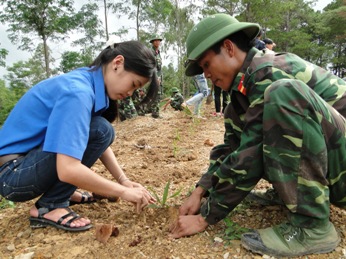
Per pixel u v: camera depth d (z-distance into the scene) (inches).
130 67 65.5
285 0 1144.8
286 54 66.4
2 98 1289.4
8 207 90.4
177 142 168.7
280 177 56.2
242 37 64.5
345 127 57.9
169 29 932.6
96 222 76.4
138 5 816.3
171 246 64.8
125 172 114.1
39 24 708.7
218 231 68.9
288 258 58.8
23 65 1328.7
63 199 73.4
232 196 62.2
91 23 759.7
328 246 59.4
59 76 68.2
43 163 66.1
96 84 67.6
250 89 62.5
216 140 172.7
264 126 56.2
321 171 55.8
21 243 69.2
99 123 70.6
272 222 71.6
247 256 60.3
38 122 67.2
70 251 64.7
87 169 62.9
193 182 103.3
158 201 82.5
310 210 56.6
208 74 67.5
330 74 66.4
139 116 268.7
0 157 69.4
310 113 54.6
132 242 66.6
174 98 319.6
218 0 956.6
